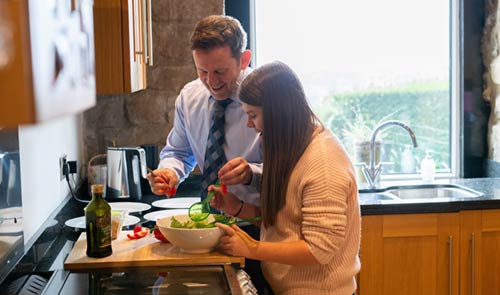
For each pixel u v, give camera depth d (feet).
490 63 12.05
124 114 11.22
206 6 11.05
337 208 5.82
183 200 9.59
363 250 9.78
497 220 10.06
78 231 7.75
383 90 12.33
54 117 1.96
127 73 6.64
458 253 10.01
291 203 6.10
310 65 12.10
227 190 7.57
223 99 7.43
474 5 12.17
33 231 7.22
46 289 5.58
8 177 5.89
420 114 12.45
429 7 12.26
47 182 8.13
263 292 6.97
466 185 11.46
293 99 6.04
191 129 8.11
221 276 5.89
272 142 6.07
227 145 7.66
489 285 10.14
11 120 1.72
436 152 12.59
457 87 12.39
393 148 12.42
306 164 5.94
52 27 1.99
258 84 6.04
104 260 6.21
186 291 5.47
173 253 6.44
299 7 11.94
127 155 10.02
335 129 12.35
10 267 5.87
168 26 11.03
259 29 11.93
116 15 6.57
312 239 5.82
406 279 9.95
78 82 2.39
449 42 12.41
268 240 6.45
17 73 1.73
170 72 11.14
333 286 6.18
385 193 11.05
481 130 12.44
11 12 1.72
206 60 6.99
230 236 6.27
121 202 9.78
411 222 9.85
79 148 10.91
